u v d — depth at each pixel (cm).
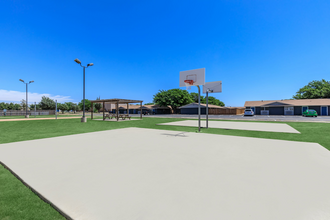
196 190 250
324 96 4053
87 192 246
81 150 503
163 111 5450
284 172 322
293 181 281
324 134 824
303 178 294
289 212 195
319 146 554
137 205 211
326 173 317
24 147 543
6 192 254
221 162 385
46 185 269
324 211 196
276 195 235
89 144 593
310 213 193
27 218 195
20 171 330
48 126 1255
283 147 540
